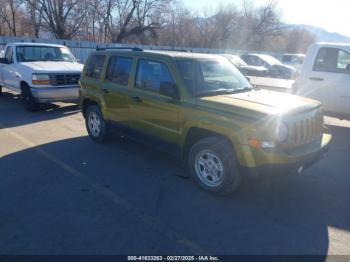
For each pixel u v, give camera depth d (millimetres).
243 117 3666
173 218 3545
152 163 5113
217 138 3912
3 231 3258
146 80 4809
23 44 9586
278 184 4422
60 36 31750
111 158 5316
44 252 2967
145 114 4801
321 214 3693
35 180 4438
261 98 4184
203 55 4922
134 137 5199
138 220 3492
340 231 3375
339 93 6969
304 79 7457
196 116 4039
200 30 42188
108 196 4012
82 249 3016
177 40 39312
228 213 3666
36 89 8289
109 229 3320
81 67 9492
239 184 3850
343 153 5844
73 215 3568
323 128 4531
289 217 3615
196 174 4219
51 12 31094
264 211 3727
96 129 6086
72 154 5488
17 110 9102
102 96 5633
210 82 4520
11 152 5547
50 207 3729
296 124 3742
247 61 20109
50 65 8953
